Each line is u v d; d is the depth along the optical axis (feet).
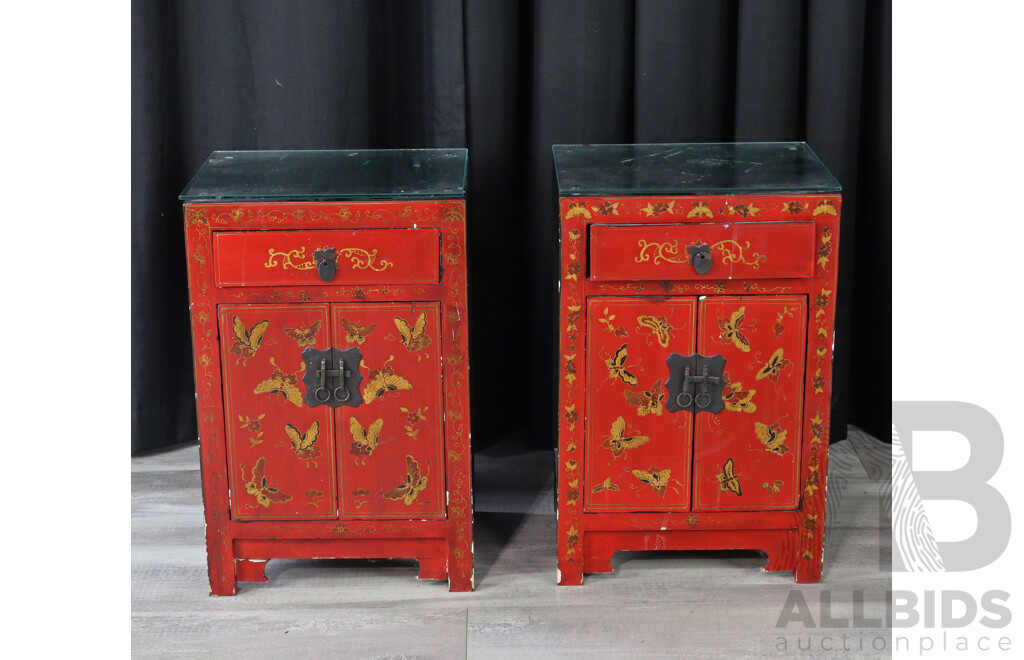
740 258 6.29
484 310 8.34
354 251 6.23
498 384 8.59
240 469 6.59
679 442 6.63
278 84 7.73
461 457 6.60
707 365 6.48
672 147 7.38
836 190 6.21
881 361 8.52
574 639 6.37
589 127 8.00
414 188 6.28
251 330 6.35
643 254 6.26
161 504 7.81
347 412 6.51
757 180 6.43
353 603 6.73
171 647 6.32
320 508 6.68
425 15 7.70
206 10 7.72
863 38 7.87
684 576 6.99
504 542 7.39
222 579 6.79
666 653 6.25
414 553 6.79
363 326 6.36
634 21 7.86
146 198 7.87
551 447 8.69
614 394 6.55
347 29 7.66
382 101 8.04
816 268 6.34
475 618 6.57
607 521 6.79
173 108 7.89
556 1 7.71
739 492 6.73
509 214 8.24
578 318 6.41
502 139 8.02
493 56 7.80
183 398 8.48
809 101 7.93
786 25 7.74
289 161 7.06
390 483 6.64
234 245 6.21
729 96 8.08
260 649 6.31
